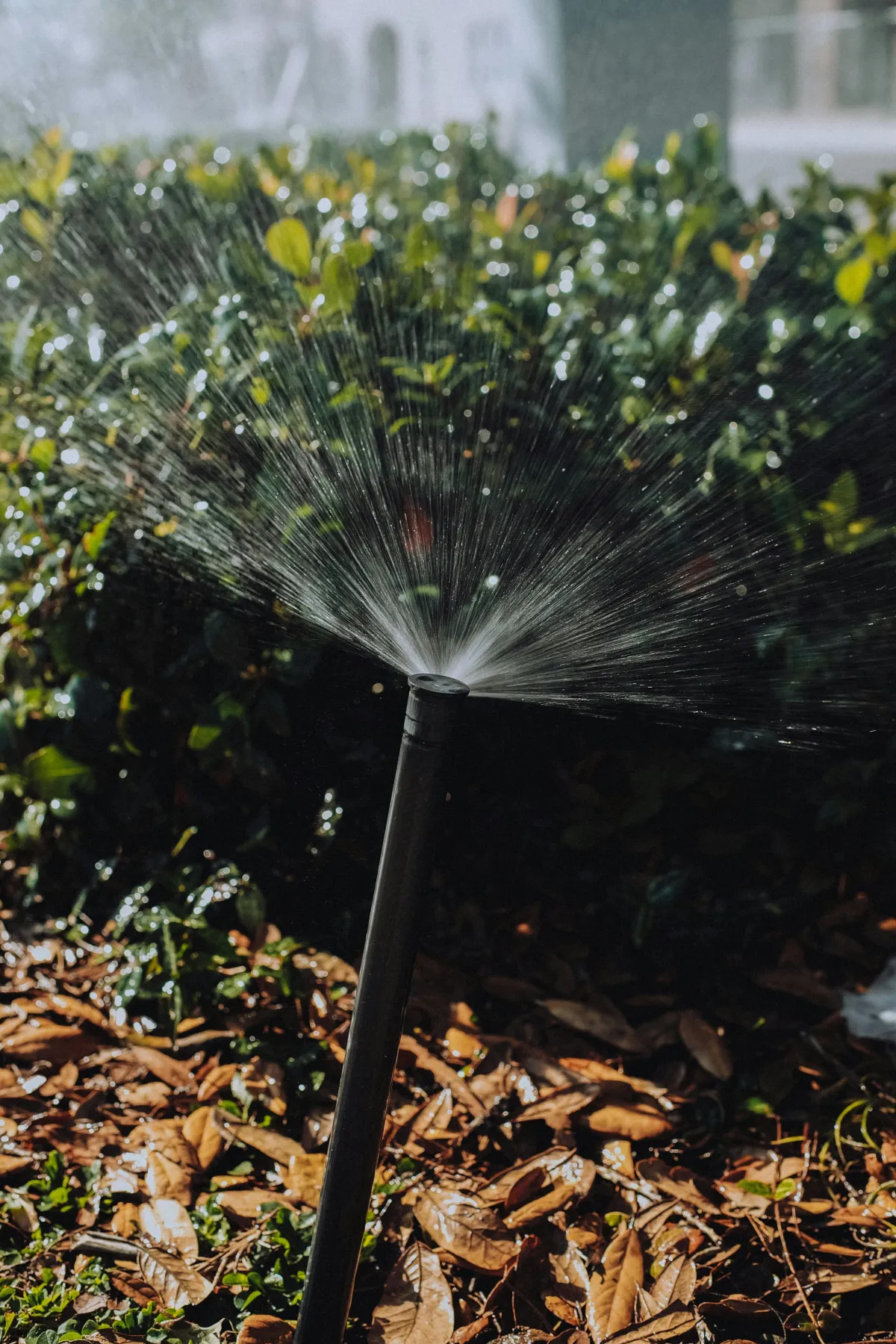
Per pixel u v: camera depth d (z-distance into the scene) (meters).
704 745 2.60
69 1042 2.60
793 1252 2.19
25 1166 2.31
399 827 1.54
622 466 2.45
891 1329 2.07
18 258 3.34
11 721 2.84
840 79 24.70
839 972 2.80
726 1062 2.54
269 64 9.35
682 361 3.05
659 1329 1.96
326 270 2.66
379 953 1.56
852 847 2.71
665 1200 2.25
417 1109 2.44
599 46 7.68
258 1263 2.10
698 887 2.75
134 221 3.48
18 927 2.97
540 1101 2.44
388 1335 1.96
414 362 2.74
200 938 2.59
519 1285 2.06
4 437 2.93
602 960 2.84
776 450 2.72
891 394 2.86
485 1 8.27
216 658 2.45
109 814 2.90
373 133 6.98
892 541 2.35
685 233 3.60
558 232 4.17
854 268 2.94
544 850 2.81
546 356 3.02
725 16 7.73
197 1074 2.53
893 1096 2.52
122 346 3.07
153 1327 1.96
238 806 2.78
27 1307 1.99
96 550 2.48
